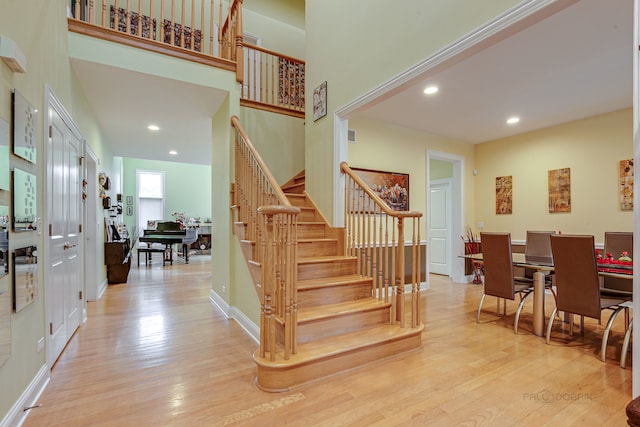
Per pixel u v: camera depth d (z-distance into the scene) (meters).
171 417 1.79
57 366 2.41
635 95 1.61
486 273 3.44
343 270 3.27
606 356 2.60
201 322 3.45
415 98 3.86
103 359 2.53
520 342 2.90
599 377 2.25
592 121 4.49
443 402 1.94
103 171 5.23
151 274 6.45
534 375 2.28
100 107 4.06
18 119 1.79
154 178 10.22
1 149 1.61
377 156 4.70
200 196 10.90
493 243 3.32
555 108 4.17
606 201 4.34
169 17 5.16
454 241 5.89
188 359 2.54
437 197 6.64
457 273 5.80
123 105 4.02
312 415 1.81
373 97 3.04
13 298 1.71
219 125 4.11
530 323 3.46
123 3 4.77
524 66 3.08
